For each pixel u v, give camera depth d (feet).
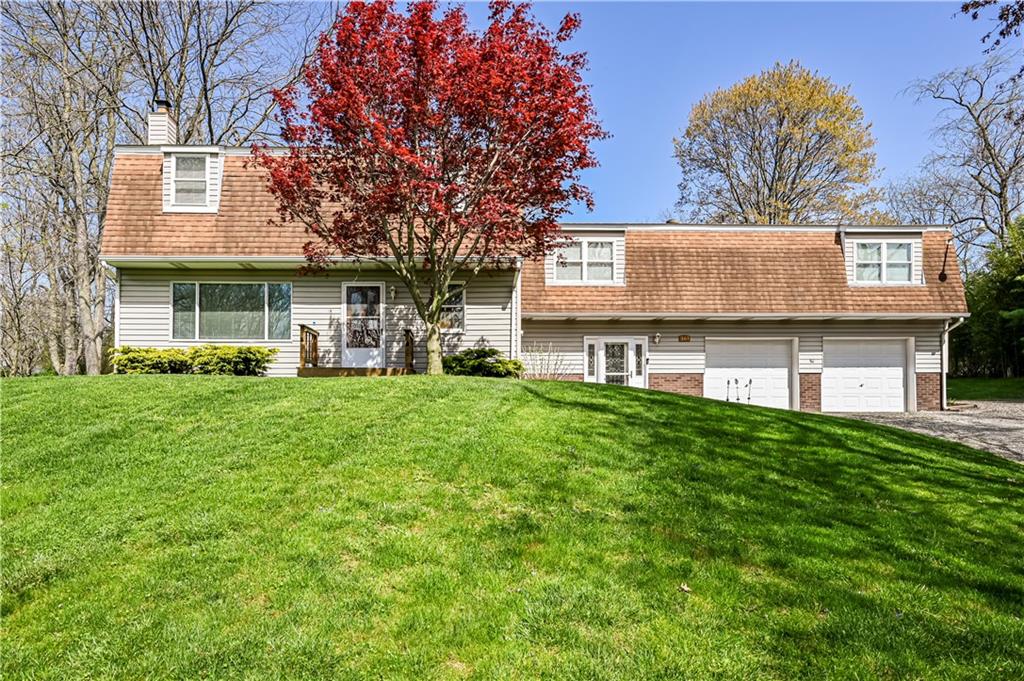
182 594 11.31
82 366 69.26
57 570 12.14
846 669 9.39
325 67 31.07
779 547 13.57
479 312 44.37
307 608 10.81
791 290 52.11
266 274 44.09
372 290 44.45
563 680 9.10
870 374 52.47
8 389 26.40
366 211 33.24
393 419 21.76
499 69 30.63
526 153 32.19
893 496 17.43
